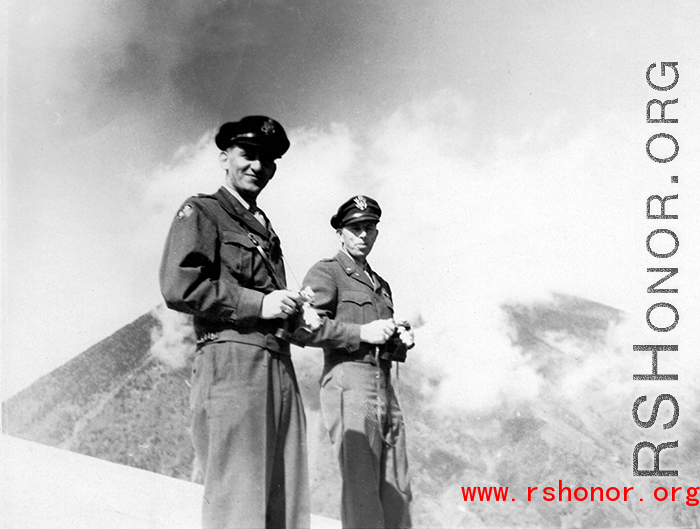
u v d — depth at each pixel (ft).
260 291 15.33
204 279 14.88
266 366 15.19
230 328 15.12
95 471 20.08
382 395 17.37
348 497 16.99
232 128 16.14
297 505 15.42
